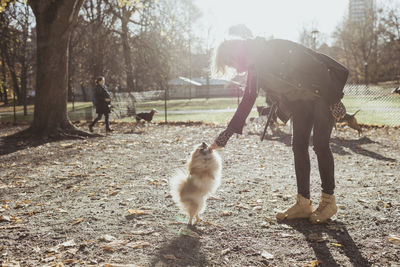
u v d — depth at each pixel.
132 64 30.59
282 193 4.76
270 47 3.21
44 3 10.69
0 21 20.83
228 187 5.12
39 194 4.96
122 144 9.80
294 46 3.18
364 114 15.63
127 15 26.64
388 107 16.39
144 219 3.84
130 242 3.20
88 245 3.15
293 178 5.63
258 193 4.78
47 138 10.75
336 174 5.90
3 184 5.57
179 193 3.56
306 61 3.11
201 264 2.77
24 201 4.58
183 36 32.09
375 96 15.52
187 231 3.43
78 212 4.10
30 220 3.85
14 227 3.62
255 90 3.31
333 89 3.14
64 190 5.16
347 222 3.61
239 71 3.44
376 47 55.12
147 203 4.43
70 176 6.05
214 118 17.58
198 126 14.29
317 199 4.41
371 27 54.31
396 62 52.19
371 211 3.93
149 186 5.29
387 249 2.96
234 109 24.41
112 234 3.41
